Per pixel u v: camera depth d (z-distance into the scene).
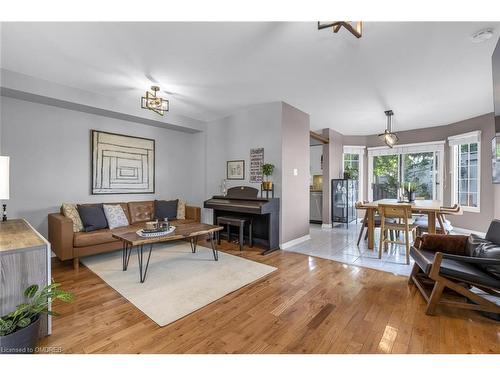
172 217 4.46
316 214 6.69
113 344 1.57
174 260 3.31
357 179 6.80
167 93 3.60
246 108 4.33
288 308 2.04
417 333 1.69
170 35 2.16
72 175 3.71
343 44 2.28
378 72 2.88
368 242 3.97
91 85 3.28
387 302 2.15
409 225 3.46
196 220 4.44
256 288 2.44
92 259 3.37
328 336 1.66
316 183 6.81
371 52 2.42
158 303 2.11
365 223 4.16
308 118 4.65
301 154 4.45
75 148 3.74
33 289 1.42
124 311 1.98
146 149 4.66
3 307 1.43
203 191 5.25
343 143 6.70
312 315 1.93
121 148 4.28
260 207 3.56
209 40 2.23
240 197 4.18
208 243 4.31
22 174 3.26
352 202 6.42
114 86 3.32
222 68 2.79
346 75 2.96
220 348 1.54
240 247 3.82
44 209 3.44
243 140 4.46
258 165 4.22
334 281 2.62
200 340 1.62
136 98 3.83
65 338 1.62
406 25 1.98
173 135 5.14
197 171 5.37
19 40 2.24
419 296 2.27
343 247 4.06
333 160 6.16
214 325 1.79
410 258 3.46
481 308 1.84
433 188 5.76
